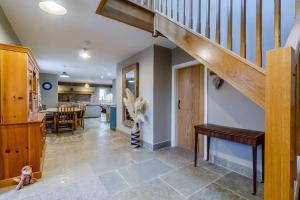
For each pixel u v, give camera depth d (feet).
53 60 15.96
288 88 2.70
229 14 4.09
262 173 7.09
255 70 3.57
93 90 38.32
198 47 4.91
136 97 12.80
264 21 6.48
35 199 5.87
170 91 12.22
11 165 6.86
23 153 7.09
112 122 18.19
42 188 6.56
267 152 2.98
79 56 14.40
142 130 12.42
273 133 2.89
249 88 3.67
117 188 6.62
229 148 8.45
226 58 4.12
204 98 9.76
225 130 7.49
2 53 6.63
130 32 9.41
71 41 10.79
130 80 14.53
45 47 11.97
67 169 8.28
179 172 8.04
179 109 12.22
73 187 6.65
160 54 11.62
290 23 5.85
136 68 12.91
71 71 22.57
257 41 3.55
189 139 11.46
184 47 5.45
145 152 10.89
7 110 6.77
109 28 8.89
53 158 9.73
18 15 7.55
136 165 8.82
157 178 7.44
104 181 7.14
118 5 6.47
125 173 7.89
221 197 6.07
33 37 10.08
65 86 35.45
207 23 4.74
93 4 6.69
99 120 26.58
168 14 7.40
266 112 2.97
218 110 8.82
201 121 10.51
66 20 8.05
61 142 13.25
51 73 24.36
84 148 11.70
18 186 6.45
